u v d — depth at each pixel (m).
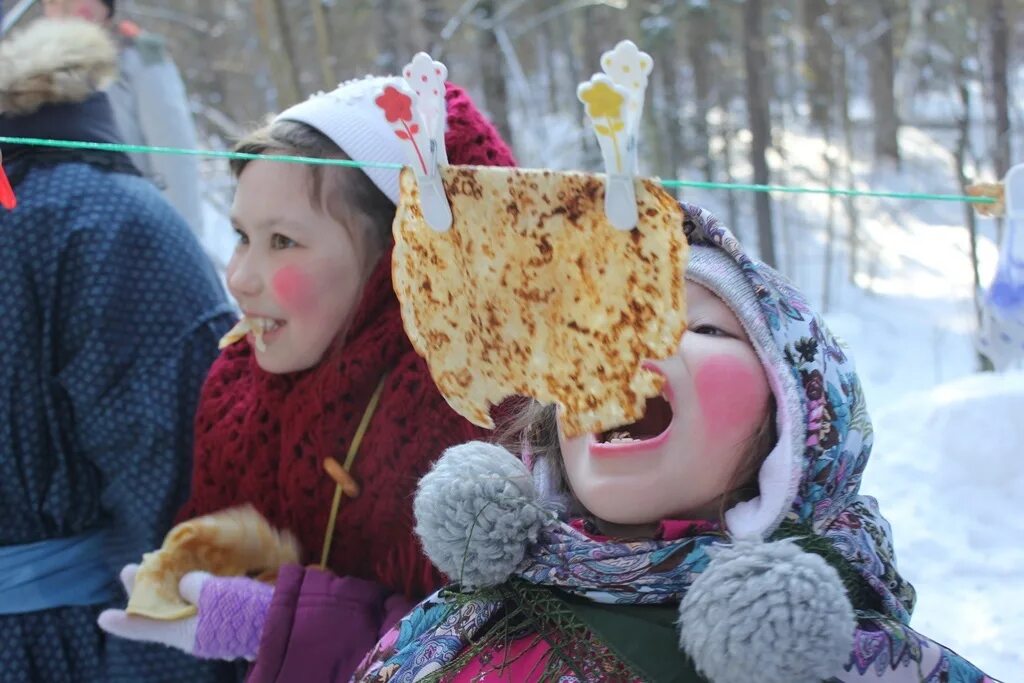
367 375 1.56
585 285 1.03
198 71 11.33
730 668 0.98
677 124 10.33
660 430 1.17
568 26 10.48
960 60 8.06
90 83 1.93
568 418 1.07
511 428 1.33
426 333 1.13
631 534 1.17
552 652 1.12
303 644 1.47
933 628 2.55
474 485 1.16
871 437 1.21
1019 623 2.50
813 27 11.60
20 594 1.83
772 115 12.30
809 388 1.14
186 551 1.65
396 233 1.12
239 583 1.58
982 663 2.38
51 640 1.86
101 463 1.87
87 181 1.88
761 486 1.10
